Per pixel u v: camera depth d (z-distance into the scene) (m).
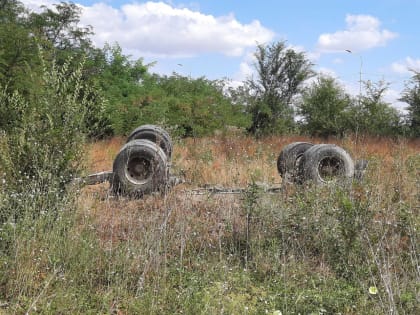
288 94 29.47
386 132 21.95
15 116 6.64
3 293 4.43
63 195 5.98
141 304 4.34
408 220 5.52
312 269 5.34
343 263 5.22
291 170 9.32
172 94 24.39
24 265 4.62
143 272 4.72
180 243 5.64
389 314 4.01
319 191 6.71
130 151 8.20
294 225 5.90
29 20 23.17
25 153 6.11
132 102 20.88
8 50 15.23
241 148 14.30
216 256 5.52
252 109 28.25
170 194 7.40
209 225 6.27
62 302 4.22
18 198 5.61
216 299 4.36
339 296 4.61
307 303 4.49
